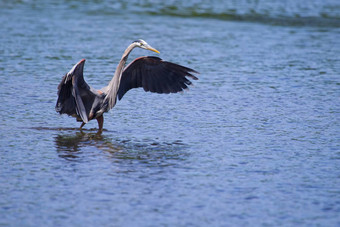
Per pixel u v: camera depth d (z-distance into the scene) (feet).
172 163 42.01
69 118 54.65
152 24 117.70
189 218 32.58
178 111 58.13
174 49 92.32
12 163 41.14
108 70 76.02
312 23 122.83
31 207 33.73
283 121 54.65
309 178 39.42
